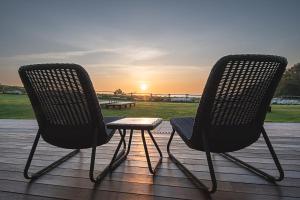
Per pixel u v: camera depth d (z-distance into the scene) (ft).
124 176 6.33
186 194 5.25
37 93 5.85
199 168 6.92
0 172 6.77
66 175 6.44
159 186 5.68
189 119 7.75
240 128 5.54
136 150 9.09
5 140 11.30
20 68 5.49
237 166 7.06
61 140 6.09
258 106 5.55
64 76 5.39
